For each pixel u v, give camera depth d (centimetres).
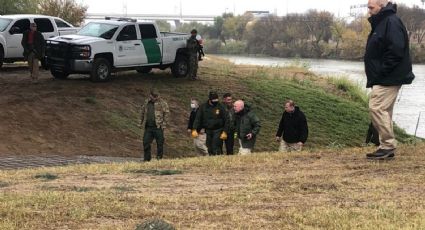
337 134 2323
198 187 741
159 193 698
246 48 9344
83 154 1539
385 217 571
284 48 8581
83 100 1922
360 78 3994
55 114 1769
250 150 1317
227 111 1386
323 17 8356
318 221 556
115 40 2138
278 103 2470
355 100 3075
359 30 8225
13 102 1789
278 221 561
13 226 530
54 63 2091
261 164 927
